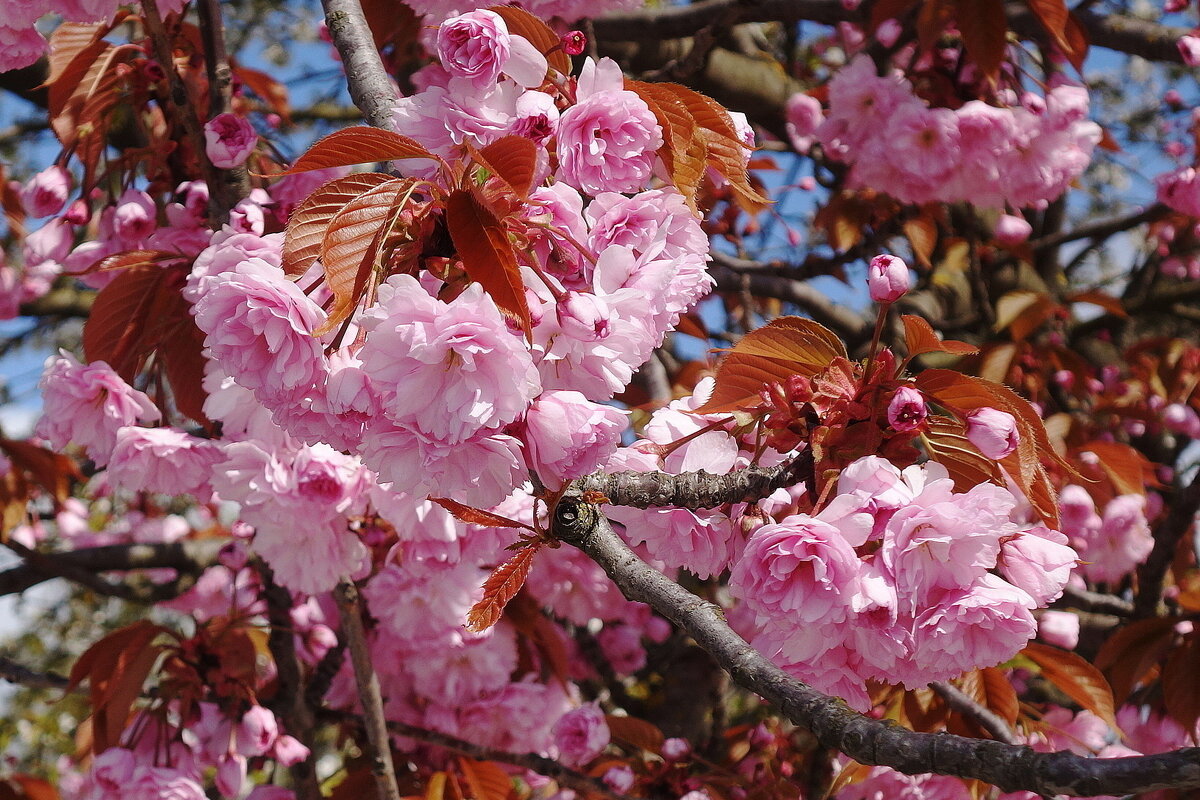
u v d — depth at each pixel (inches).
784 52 123.0
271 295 39.6
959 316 99.0
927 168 67.0
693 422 45.0
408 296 38.9
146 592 91.3
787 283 91.9
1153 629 59.6
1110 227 99.5
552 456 40.3
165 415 54.5
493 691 65.8
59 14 50.1
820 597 41.4
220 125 51.8
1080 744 60.5
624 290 41.0
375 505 50.4
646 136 42.1
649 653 92.7
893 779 59.0
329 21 46.8
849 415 44.2
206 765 60.1
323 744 118.3
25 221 73.1
